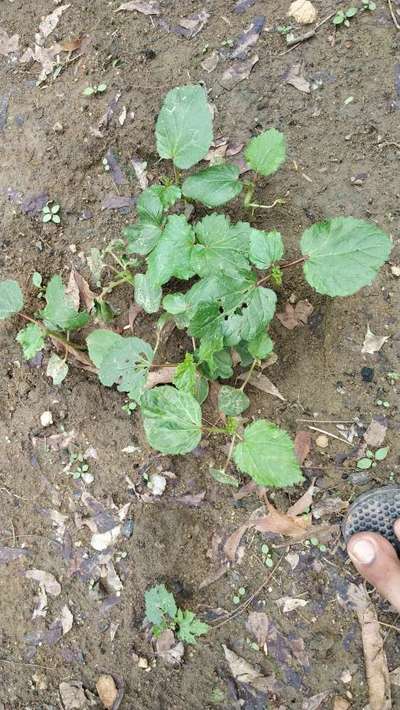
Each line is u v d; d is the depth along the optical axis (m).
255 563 0.40
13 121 0.47
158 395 0.34
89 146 0.45
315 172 0.42
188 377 0.36
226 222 0.37
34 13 0.48
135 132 0.45
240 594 0.40
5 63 0.48
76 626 0.41
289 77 0.43
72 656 0.41
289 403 0.41
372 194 0.41
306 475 0.40
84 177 0.45
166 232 0.35
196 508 0.41
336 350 0.40
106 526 0.41
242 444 0.34
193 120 0.37
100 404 0.43
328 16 0.43
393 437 0.39
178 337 0.42
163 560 0.40
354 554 0.36
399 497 0.38
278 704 0.38
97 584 0.41
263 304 0.34
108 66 0.46
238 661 0.39
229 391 0.38
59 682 0.40
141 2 0.46
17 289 0.40
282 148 0.37
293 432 0.40
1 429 0.44
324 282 0.33
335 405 0.40
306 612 0.39
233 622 0.39
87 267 0.44
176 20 0.46
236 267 0.35
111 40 0.46
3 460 0.43
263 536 0.40
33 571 0.42
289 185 0.42
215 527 0.40
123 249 0.43
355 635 0.38
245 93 0.44
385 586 0.36
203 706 0.39
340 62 0.43
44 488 0.43
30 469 0.43
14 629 0.41
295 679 0.38
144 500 0.41
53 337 0.42
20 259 0.45
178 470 0.41
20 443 0.43
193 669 0.39
